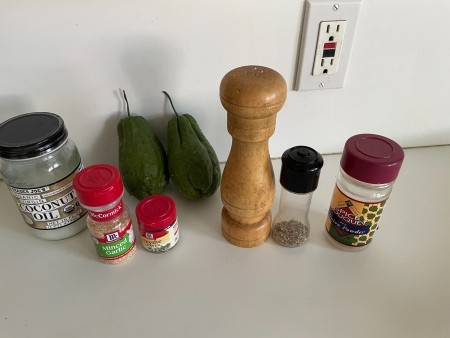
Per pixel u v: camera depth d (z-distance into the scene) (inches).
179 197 20.0
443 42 19.1
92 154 20.6
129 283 16.1
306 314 15.1
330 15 17.4
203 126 20.5
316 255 17.3
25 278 16.3
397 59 19.4
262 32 17.7
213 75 18.7
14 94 18.0
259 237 17.3
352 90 20.2
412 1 17.7
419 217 19.1
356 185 15.6
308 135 21.7
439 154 22.9
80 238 18.1
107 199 14.6
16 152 14.6
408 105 21.2
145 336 14.4
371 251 17.5
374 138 15.5
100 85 18.3
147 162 17.8
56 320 14.9
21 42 16.6
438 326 14.8
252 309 15.2
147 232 16.4
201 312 15.1
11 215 19.1
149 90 18.8
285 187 15.6
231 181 15.7
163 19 16.9
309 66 18.9
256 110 13.0
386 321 14.9
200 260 17.0
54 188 16.2
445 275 16.5
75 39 16.9
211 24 17.2
